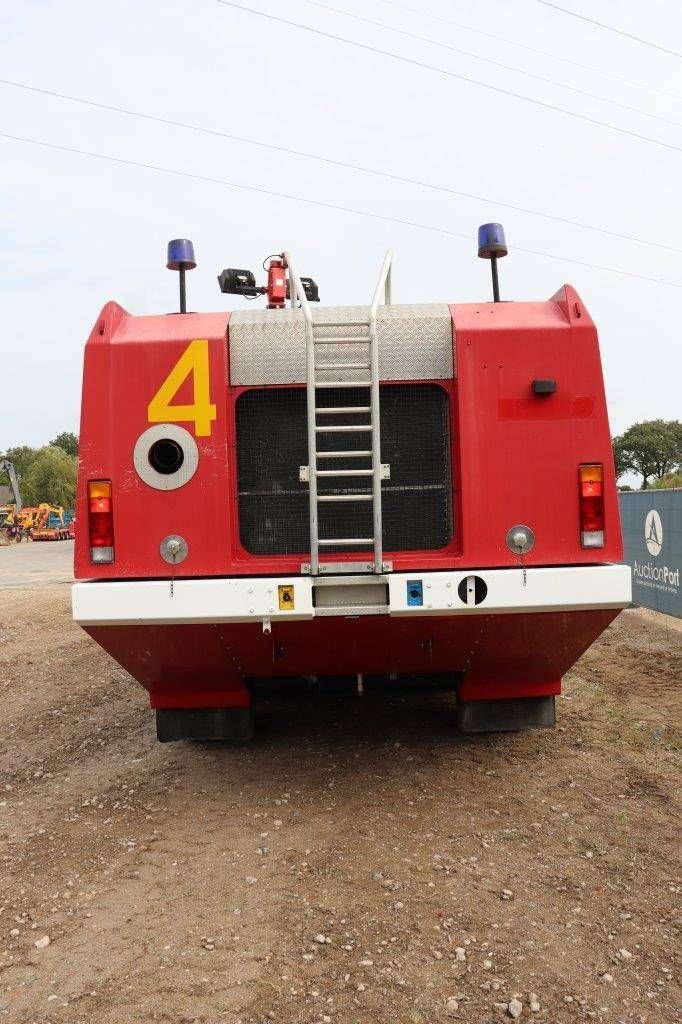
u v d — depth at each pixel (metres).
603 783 5.02
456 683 5.39
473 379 4.45
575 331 4.47
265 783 5.14
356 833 4.39
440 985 3.06
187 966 3.23
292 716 6.52
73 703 7.57
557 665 5.02
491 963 3.18
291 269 5.34
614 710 6.58
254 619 4.30
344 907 3.64
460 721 5.36
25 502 88.50
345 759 5.51
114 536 4.47
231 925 3.53
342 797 4.88
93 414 4.48
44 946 3.42
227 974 3.16
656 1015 2.88
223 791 5.05
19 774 5.77
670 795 4.83
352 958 3.24
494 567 4.45
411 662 4.91
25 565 28.80
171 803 4.93
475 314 4.60
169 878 3.99
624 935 3.37
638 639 9.59
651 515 11.31
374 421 4.36
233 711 5.30
